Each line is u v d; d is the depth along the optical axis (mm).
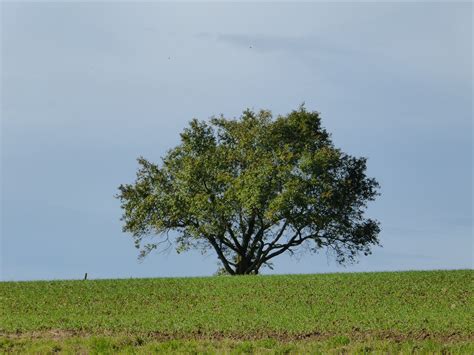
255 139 87312
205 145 89562
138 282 67562
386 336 40844
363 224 88938
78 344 38062
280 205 79812
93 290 63031
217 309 53312
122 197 89875
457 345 37094
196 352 35688
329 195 82312
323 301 55219
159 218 87000
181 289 63125
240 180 83000
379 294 57375
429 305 52625
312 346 37438
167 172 90125
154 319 48344
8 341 38562
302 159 83000
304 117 87500
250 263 89125
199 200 84188
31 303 56562
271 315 49406
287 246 88125
